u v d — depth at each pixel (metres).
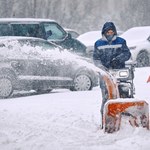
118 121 18.38
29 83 31.23
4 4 98.44
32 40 32.12
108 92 18.89
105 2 113.06
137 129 18.19
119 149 16.31
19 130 19.53
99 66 19.22
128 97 19.56
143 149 16.28
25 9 98.31
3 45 31.16
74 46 43.00
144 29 53.47
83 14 112.56
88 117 21.58
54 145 16.97
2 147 17.16
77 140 17.59
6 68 30.64
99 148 16.45
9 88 30.69
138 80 34.75
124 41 19.75
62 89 35.28
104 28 19.59
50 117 21.91
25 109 24.38
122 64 19.81
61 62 32.16
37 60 31.52
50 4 104.38
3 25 41.38
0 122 21.05
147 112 18.53
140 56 49.88
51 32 42.34
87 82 32.69
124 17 106.81
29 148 16.89
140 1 103.69
